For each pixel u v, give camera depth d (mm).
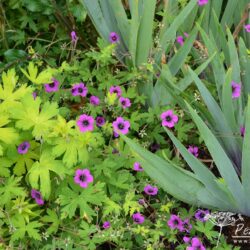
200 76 851
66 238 615
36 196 632
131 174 688
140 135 779
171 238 649
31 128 650
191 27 861
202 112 723
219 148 601
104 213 613
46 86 769
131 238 682
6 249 589
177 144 610
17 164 637
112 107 753
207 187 630
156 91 788
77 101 795
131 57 795
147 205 678
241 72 790
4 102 643
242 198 642
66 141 615
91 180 616
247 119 561
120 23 809
